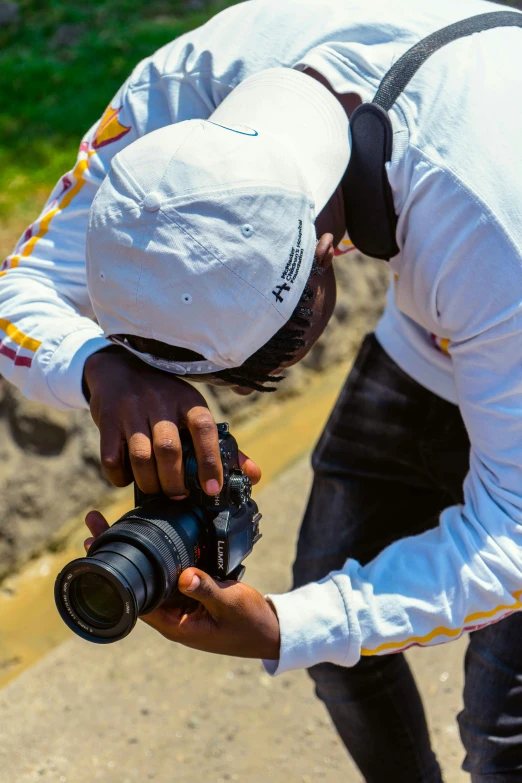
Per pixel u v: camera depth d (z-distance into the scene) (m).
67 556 2.94
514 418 1.29
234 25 1.51
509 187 1.24
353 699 1.81
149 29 4.90
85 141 1.61
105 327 1.29
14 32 4.88
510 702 1.53
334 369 3.91
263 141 1.25
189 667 2.55
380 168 1.31
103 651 2.59
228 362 1.25
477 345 1.31
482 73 1.30
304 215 1.25
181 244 1.18
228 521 1.27
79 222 1.57
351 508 1.87
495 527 1.30
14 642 2.64
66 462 3.00
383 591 1.33
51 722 2.37
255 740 2.36
